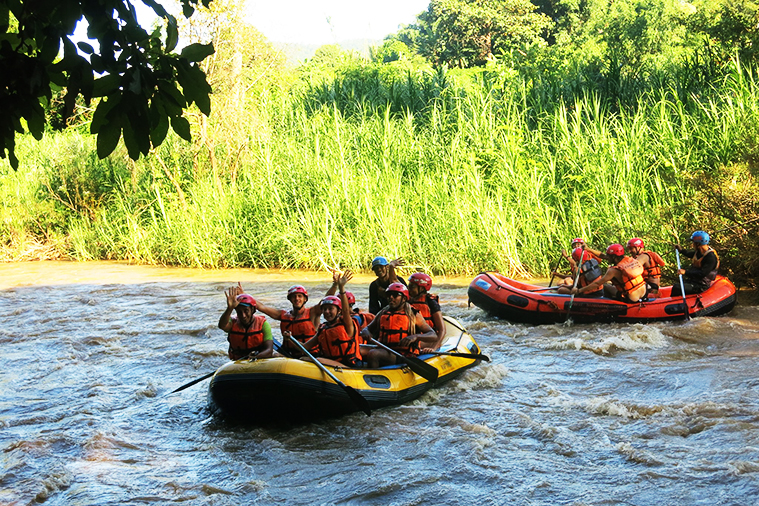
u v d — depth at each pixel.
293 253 16.84
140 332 10.70
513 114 17.28
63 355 9.42
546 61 20.20
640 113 16.05
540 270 14.42
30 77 2.29
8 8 2.41
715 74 16.84
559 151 15.91
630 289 10.25
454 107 18.91
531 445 5.98
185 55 2.52
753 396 6.81
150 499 5.13
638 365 8.22
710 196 12.38
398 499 5.03
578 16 56.19
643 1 47.16
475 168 15.62
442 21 53.97
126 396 7.66
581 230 14.04
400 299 7.34
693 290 10.65
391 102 20.44
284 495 5.17
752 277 12.34
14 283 16.02
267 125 20.05
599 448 5.83
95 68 2.39
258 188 18.31
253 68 20.88
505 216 14.77
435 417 6.70
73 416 6.98
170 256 18.58
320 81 22.22
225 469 5.66
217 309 12.31
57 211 21.44
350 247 16.11
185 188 20.19
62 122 2.52
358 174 17.52
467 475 5.38
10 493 5.25
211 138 19.11
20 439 6.36
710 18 20.06
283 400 6.31
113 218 20.72
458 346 8.09
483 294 11.05
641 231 12.93
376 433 6.31
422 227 16.06
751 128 13.14
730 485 4.99
